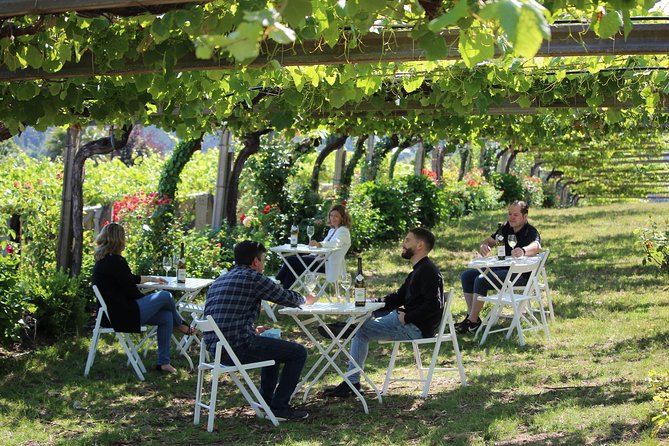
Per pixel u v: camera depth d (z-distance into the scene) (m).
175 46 4.54
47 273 9.06
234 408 6.30
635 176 35.09
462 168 27.17
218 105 6.62
